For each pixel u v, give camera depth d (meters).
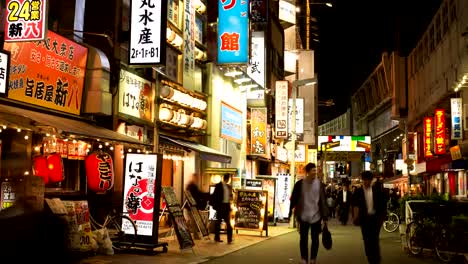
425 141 40.00
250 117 33.03
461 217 13.55
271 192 26.22
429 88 42.19
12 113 10.60
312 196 11.25
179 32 20.58
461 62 30.03
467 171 31.80
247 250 15.38
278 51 42.16
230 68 24.81
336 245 17.55
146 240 13.31
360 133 101.88
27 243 2.78
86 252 12.03
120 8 16.61
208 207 20.36
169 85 20.20
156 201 13.36
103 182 13.10
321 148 56.22
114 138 13.12
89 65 15.30
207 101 24.45
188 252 14.16
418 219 14.98
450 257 13.38
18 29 10.59
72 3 15.60
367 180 11.12
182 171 22.33
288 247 16.28
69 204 11.62
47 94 13.59
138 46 15.98
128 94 16.98
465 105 30.45
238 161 29.50
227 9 24.19
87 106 15.16
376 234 11.04
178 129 21.28
